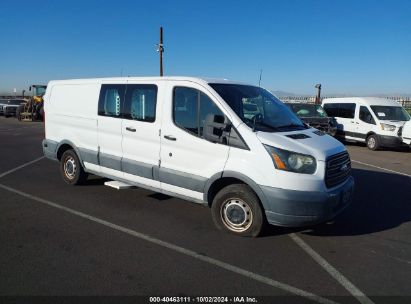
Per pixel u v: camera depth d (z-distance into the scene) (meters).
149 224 5.45
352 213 6.17
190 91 5.33
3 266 4.06
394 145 14.67
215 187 5.20
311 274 4.02
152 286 3.70
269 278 3.92
